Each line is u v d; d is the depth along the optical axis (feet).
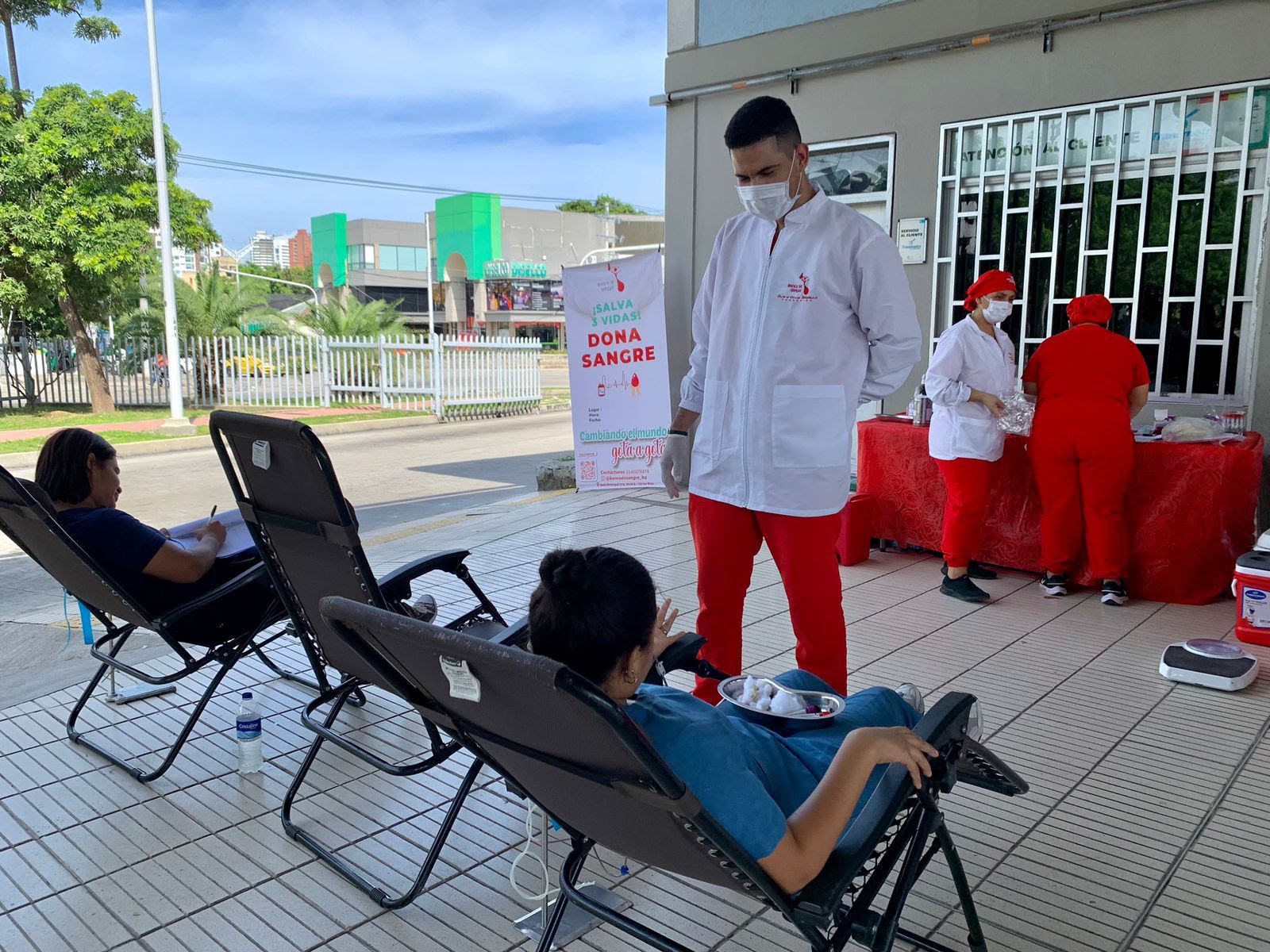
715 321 9.60
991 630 14.01
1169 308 17.28
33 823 8.73
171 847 8.33
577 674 4.20
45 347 59.77
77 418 50.93
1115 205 17.49
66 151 47.24
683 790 4.32
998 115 18.54
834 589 9.27
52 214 47.88
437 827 8.70
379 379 57.47
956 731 5.87
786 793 5.90
